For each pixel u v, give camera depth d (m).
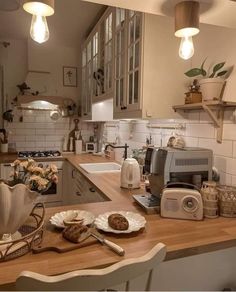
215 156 1.58
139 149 2.39
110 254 0.91
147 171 1.58
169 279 1.12
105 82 2.52
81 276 0.61
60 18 2.83
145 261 0.70
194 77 1.76
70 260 0.86
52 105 3.50
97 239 1.00
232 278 1.24
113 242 1.00
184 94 1.78
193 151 1.42
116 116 2.15
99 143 3.79
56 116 3.74
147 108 1.71
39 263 0.84
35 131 3.71
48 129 3.76
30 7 0.83
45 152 3.57
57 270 0.80
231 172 1.46
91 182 2.04
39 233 1.01
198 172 1.43
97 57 2.77
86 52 3.34
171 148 1.48
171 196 1.26
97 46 2.76
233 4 0.95
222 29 1.53
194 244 0.99
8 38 3.53
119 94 2.11
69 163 3.16
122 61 2.04
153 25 1.69
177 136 1.93
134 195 1.56
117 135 3.15
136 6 1.00
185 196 1.25
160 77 1.72
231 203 1.28
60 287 0.60
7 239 0.94
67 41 3.57
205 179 1.45
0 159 3.04
